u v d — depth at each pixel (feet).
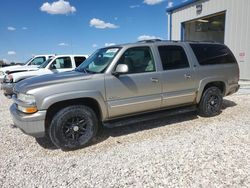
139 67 15.42
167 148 13.17
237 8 41.75
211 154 12.22
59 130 13.14
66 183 10.10
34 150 13.70
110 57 15.06
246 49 40.88
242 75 42.04
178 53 17.21
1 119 20.36
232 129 15.96
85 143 13.92
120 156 12.47
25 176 10.78
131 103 15.10
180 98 17.19
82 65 17.38
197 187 9.42
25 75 30.30
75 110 13.47
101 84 14.01
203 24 60.13
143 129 16.70
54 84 13.09
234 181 9.72
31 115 12.68
